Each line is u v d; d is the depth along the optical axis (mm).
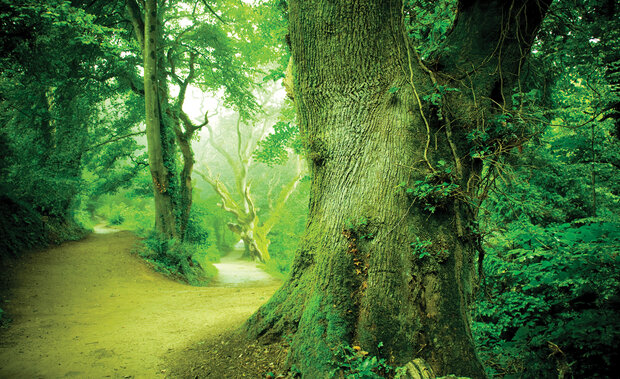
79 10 8750
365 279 2988
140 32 13469
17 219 10523
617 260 2797
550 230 3631
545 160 4992
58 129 13836
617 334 2281
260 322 3721
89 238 15164
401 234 2955
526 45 3295
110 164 18312
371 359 2574
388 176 3111
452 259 2900
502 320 3445
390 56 3295
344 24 3287
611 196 5199
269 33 10812
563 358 2404
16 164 11836
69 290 7898
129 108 18484
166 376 3443
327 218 3354
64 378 3414
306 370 2721
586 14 4387
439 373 2541
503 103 3199
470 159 3164
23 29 7324
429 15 4773
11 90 10883
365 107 3299
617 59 4402
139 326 5359
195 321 5633
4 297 6559
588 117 4633
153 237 13633
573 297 3121
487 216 3516
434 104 3064
